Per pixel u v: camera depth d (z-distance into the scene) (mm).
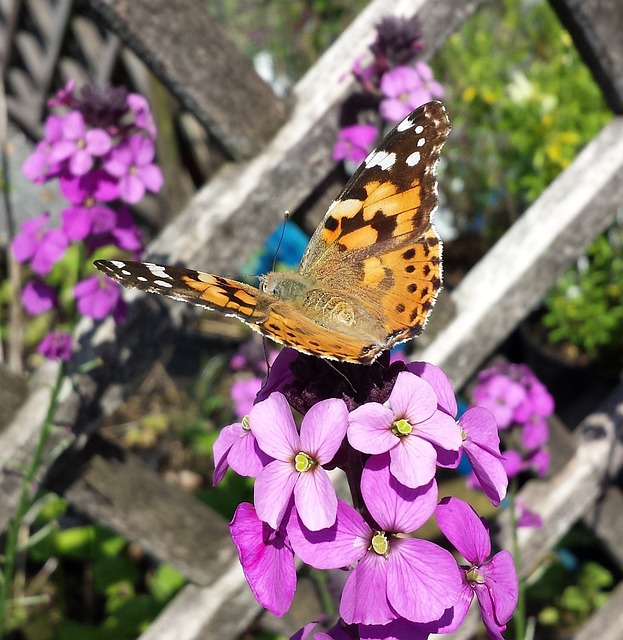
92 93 162
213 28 167
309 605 203
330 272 120
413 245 114
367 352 94
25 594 234
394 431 86
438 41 191
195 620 189
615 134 200
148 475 185
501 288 196
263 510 86
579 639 220
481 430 96
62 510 232
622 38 192
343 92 178
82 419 173
